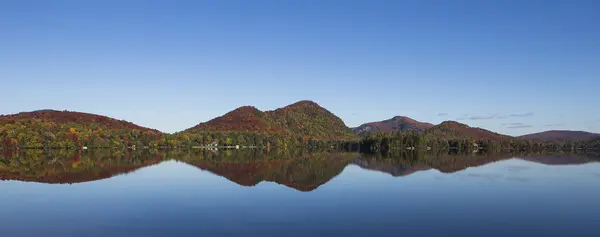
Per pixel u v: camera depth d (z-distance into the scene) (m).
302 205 36.22
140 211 33.84
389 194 42.19
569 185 49.66
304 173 64.19
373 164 86.56
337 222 30.28
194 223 30.00
